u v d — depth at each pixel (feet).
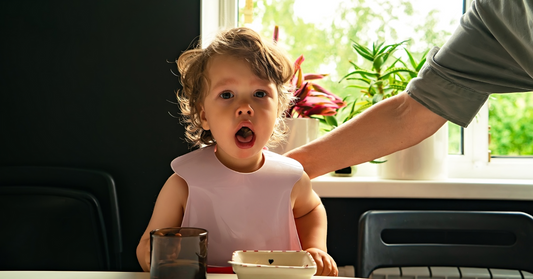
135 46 4.33
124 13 4.33
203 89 2.45
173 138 4.31
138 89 4.32
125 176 4.32
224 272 2.18
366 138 2.97
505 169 4.86
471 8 2.76
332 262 2.29
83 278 1.74
